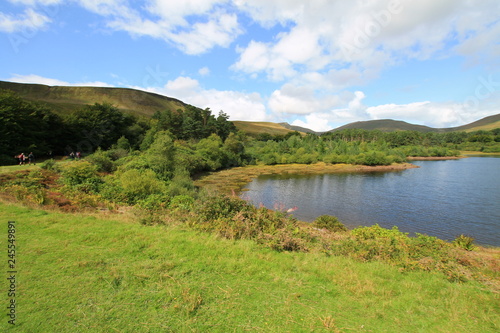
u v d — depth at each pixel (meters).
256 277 5.74
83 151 53.69
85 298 4.52
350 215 27.36
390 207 30.67
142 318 4.06
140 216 10.98
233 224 9.50
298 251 8.30
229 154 76.25
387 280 6.37
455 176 57.22
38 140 43.97
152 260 6.22
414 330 4.30
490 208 30.16
